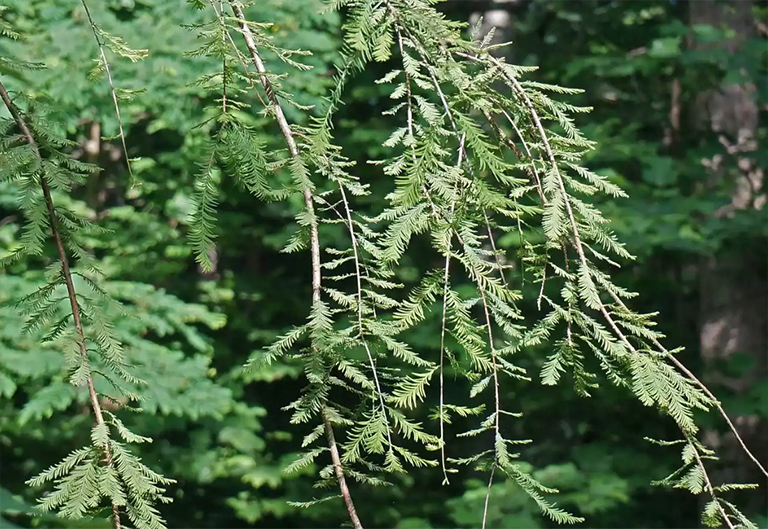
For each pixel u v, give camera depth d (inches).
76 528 176.7
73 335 63.5
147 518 61.2
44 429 268.5
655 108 372.5
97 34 73.6
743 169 341.1
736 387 343.3
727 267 345.7
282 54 71.5
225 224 322.3
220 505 358.3
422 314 67.0
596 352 66.6
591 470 305.7
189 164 265.9
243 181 72.1
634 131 351.6
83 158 298.4
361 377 66.6
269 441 362.3
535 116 68.8
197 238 72.3
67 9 224.4
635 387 64.6
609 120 321.1
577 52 358.0
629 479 305.7
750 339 344.8
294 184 70.6
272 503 311.7
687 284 387.2
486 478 340.8
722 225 301.9
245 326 330.0
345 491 63.7
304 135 70.3
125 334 242.8
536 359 307.7
